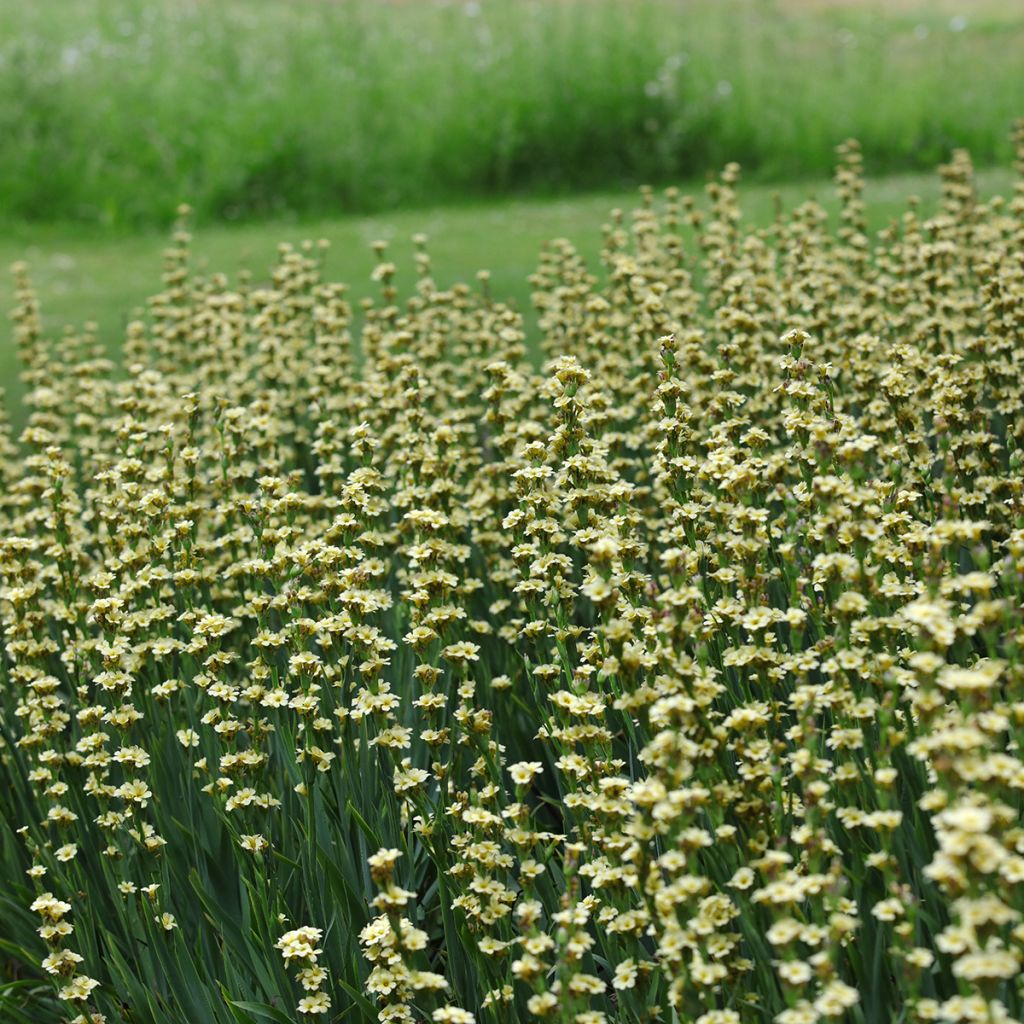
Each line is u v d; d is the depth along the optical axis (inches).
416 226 518.0
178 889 128.2
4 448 205.0
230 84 635.5
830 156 599.5
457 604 148.9
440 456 154.2
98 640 143.0
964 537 96.3
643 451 179.0
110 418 215.5
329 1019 112.0
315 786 124.0
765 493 136.9
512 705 147.5
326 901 119.6
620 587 118.6
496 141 607.8
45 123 601.3
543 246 222.1
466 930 107.6
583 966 107.1
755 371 171.5
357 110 617.0
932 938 96.3
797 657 103.9
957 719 91.4
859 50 702.5
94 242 546.3
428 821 118.6
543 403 183.2
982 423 143.3
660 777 91.8
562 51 639.1
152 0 801.6
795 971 82.4
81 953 123.8
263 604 128.0
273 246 495.8
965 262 208.5
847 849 103.6
